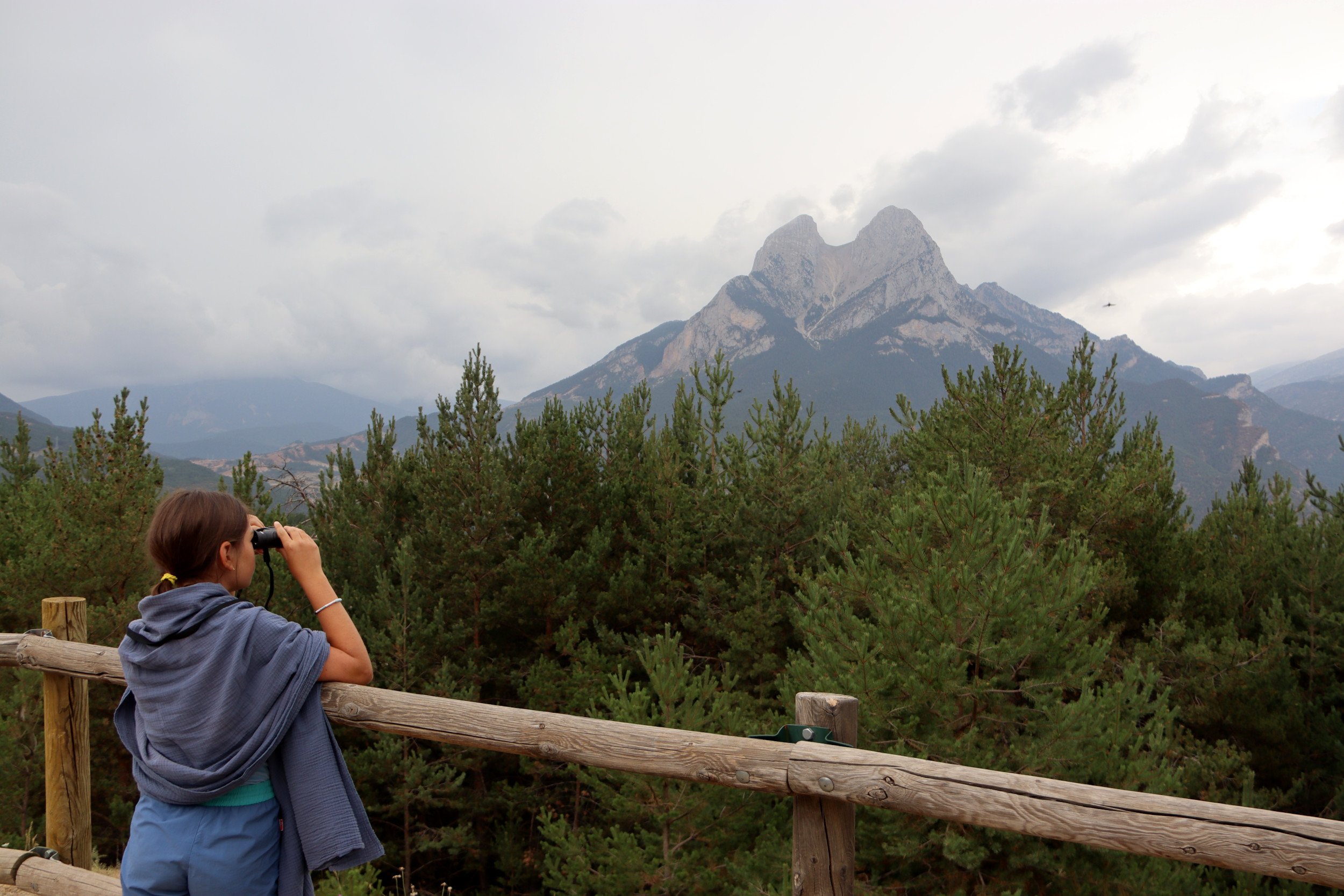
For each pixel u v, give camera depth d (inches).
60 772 122.6
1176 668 422.0
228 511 77.7
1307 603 438.3
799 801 80.7
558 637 555.5
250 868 72.7
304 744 76.3
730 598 553.9
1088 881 245.0
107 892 110.9
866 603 312.3
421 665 531.8
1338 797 381.4
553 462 603.2
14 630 450.0
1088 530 455.2
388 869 547.5
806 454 550.6
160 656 71.9
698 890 313.7
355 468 626.8
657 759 82.9
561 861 356.2
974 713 274.1
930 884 270.8
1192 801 67.1
